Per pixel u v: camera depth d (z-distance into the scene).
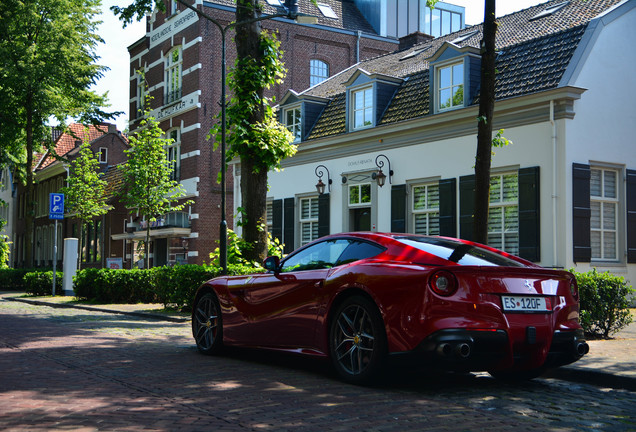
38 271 22.94
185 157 27.67
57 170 40.03
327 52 29.97
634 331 9.82
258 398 5.15
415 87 18.36
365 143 18.97
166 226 26.91
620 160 14.88
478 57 16.28
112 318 12.78
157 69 30.38
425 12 33.34
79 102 27.44
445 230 16.47
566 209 13.80
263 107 13.23
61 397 5.15
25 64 25.22
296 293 6.37
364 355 5.60
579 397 5.51
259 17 13.25
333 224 20.00
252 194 13.05
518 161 14.83
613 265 14.58
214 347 7.47
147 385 5.68
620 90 14.99
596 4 16.17
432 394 5.43
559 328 5.57
